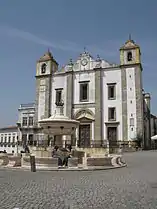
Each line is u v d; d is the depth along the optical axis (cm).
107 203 663
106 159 1617
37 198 718
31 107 5394
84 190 844
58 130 2170
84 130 4478
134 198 724
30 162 1518
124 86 4294
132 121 4128
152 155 2794
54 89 4853
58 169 1450
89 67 4662
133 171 1433
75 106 4628
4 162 1694
